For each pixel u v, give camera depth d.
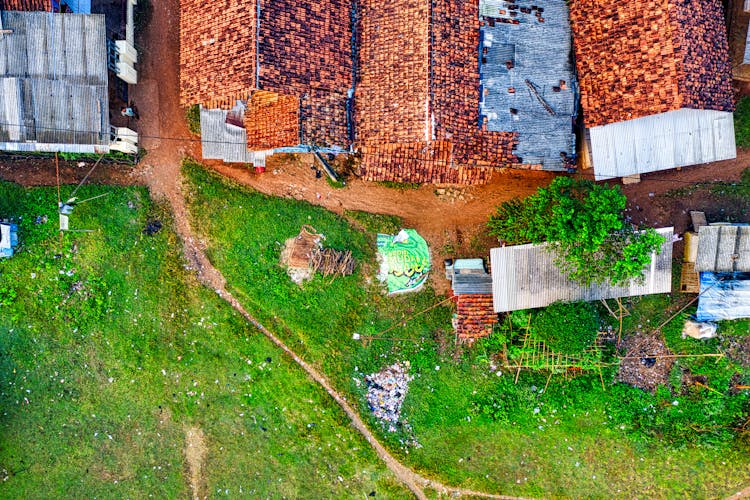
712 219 18.78
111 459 18.84
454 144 16.12
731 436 18.58
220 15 16.16
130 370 18.81
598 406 18.83
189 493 18.94
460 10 16.17
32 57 16.16
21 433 18.75
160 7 18.75
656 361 18.80
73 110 16.41
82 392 18.81
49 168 18.42
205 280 18.91
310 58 16.11
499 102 16.61
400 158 16.72
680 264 18.78
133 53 18.16
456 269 18.27
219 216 18.86
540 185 18.80
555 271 17.59
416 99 15.86
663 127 16.64
